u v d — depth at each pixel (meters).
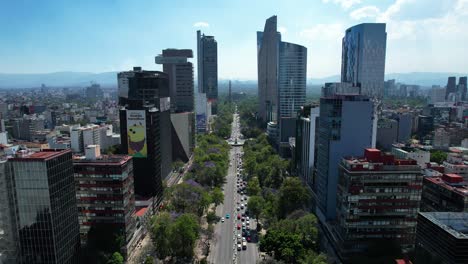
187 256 177.88
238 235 198.62
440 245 126.12
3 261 139.62
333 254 180.25
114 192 175.00
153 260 168.62
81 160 180.62
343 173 173.00
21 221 138.00
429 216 136.12
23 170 134.00
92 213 178.38
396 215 167.88
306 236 176.38
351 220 167.62
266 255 177.50
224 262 174.00
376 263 158.75
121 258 162.38
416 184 165.62
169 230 173.38
